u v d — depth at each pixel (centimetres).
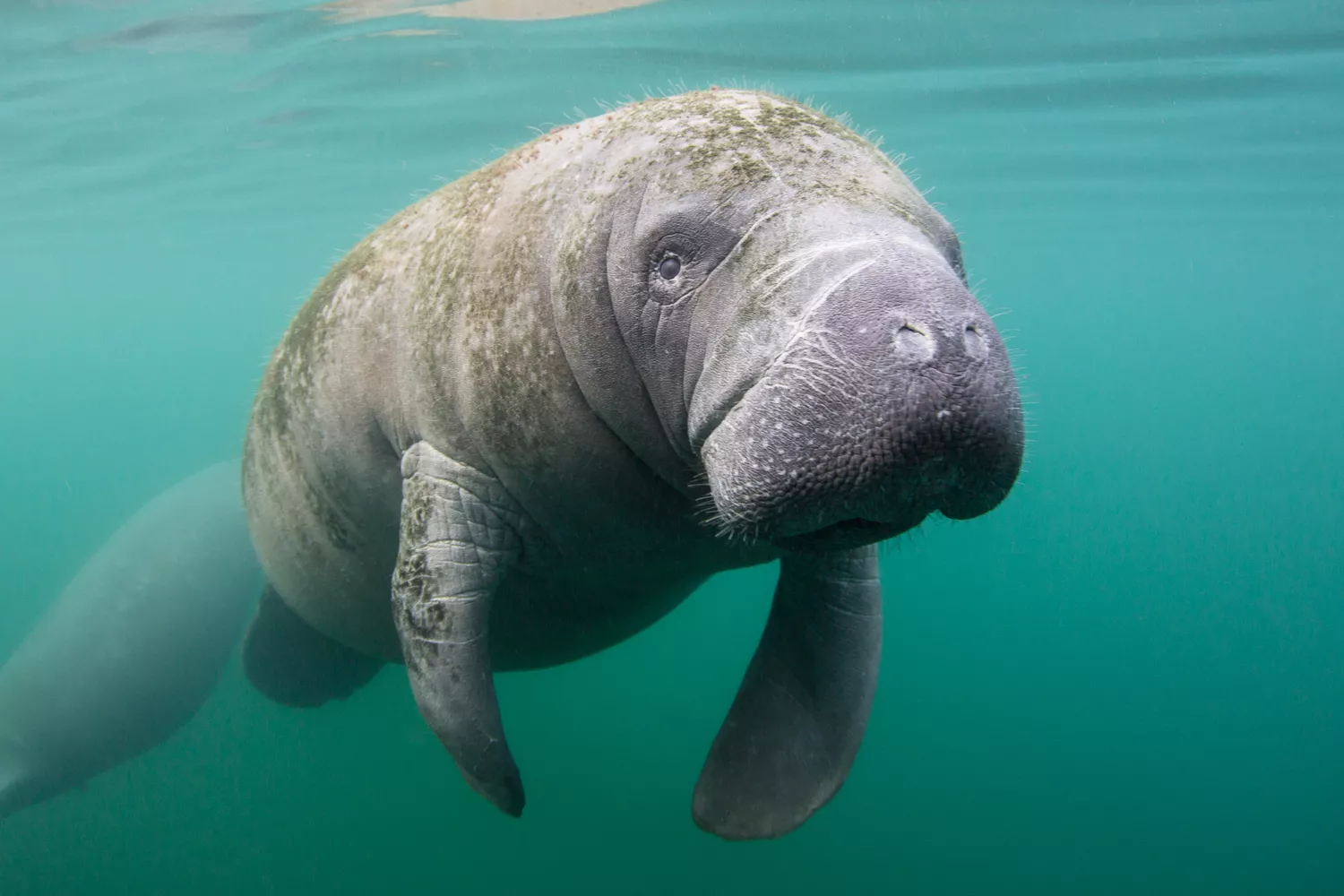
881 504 186
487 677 281
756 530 197
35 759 625
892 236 204
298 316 372
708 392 213
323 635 457
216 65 1185
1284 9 1004
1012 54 1165
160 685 657
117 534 739
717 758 309
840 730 308
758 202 220
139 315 5153
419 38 1108
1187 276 3575
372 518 334
